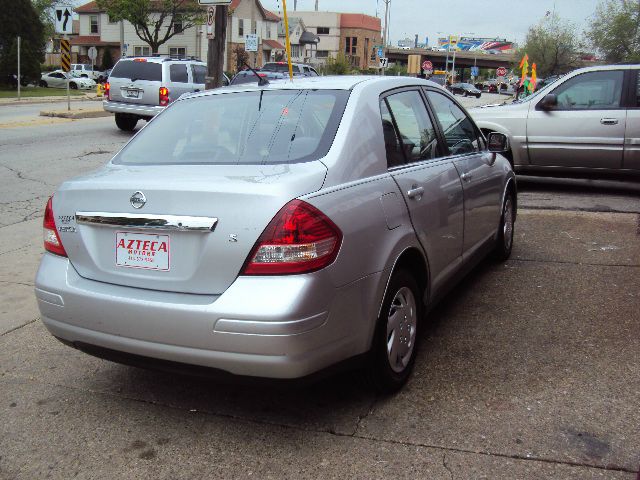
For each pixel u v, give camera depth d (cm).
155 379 392
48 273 340
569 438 315
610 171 910
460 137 498
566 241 686
